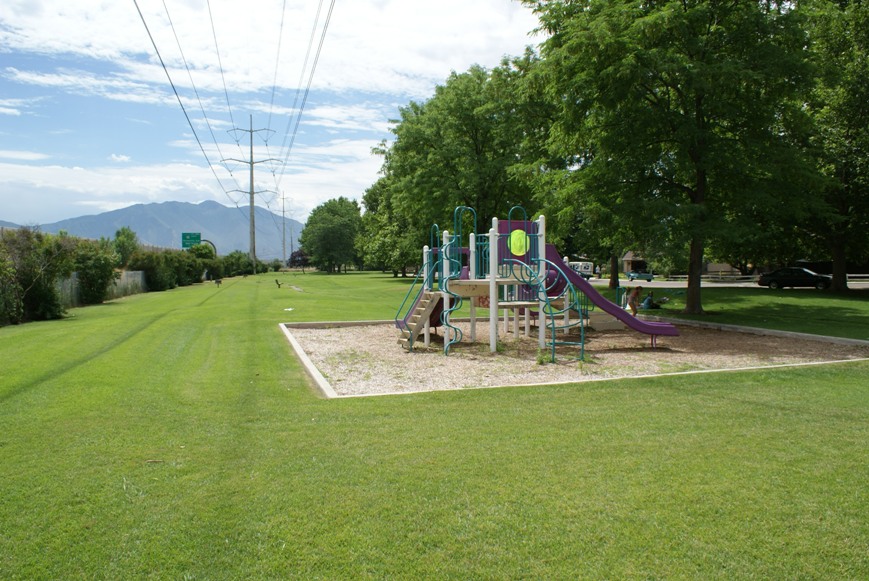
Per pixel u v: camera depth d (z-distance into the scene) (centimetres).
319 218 10881
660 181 1792
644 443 532
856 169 2416
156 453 509
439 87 3241
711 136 1648
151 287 4569
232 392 758
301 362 1009
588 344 1341
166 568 324
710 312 2061
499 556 336
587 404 688
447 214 3244
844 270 3033
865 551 341
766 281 3734
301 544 349
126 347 1191
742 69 1509
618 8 1537
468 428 583
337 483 439
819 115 2428
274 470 465
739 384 809
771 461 485
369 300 2891
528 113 2714
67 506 401
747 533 361
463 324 1773
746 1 1645
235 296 3259
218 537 358
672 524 372
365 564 328
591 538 355
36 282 2134
